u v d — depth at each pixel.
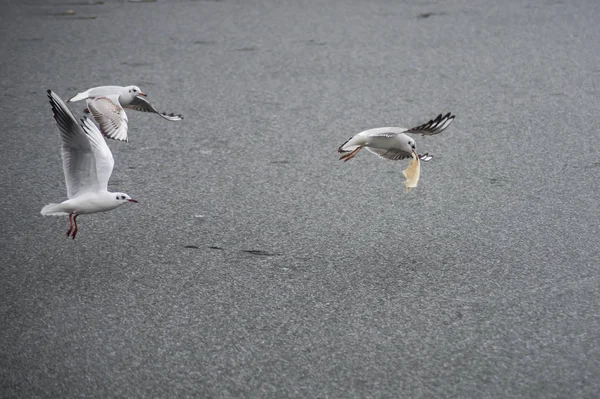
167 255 8.77
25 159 11.71
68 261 8.59
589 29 19.22
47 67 16.39
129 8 21.81
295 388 6.34
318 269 8.47
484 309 7.59
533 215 9.78
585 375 6.44
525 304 7.66
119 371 6.57
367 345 6.97
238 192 10.64
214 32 19.22
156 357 6.79
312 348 6.93
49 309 7.59
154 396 6.24
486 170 11.34
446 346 6.94
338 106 14.18
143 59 17.00
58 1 22.73
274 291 7.98
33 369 6.60
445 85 15.27
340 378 6.47
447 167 11.49
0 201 10.20
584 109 13.87
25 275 8.26
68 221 9.63
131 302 7.74
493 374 6.49
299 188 10.77
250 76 15.91
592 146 12.17
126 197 7.97
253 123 13.41
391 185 10.88
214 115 13.80
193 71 16.20
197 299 7.81
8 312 7.52
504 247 8.93
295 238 9.24
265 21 20.27
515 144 12.34
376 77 15.77
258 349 6.92
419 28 19.45
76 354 6.82
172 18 20.64
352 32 19.11
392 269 8.45
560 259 8.60
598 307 7.57
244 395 6.25
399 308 7.63
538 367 6.57
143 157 11.94
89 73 16.00
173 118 10.23
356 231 9.45
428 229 9.47
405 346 6.95
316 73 16.06
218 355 6.82
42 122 13.30
